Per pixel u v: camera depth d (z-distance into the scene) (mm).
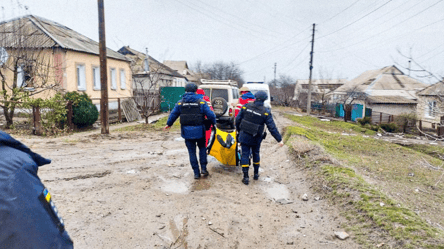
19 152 1337
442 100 5988
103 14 10750
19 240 1149
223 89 12211
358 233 3672
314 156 6906
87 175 5668
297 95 50250
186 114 5496
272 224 4090
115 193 4852
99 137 10242
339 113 32125
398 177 7301
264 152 8383
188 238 3613
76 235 3498
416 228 3461
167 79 32656
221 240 3619
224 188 5348
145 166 6504
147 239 3549
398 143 14359
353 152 9742
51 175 5547
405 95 31781
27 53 12172
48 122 11062
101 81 10914
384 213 3902
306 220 4238
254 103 5609
